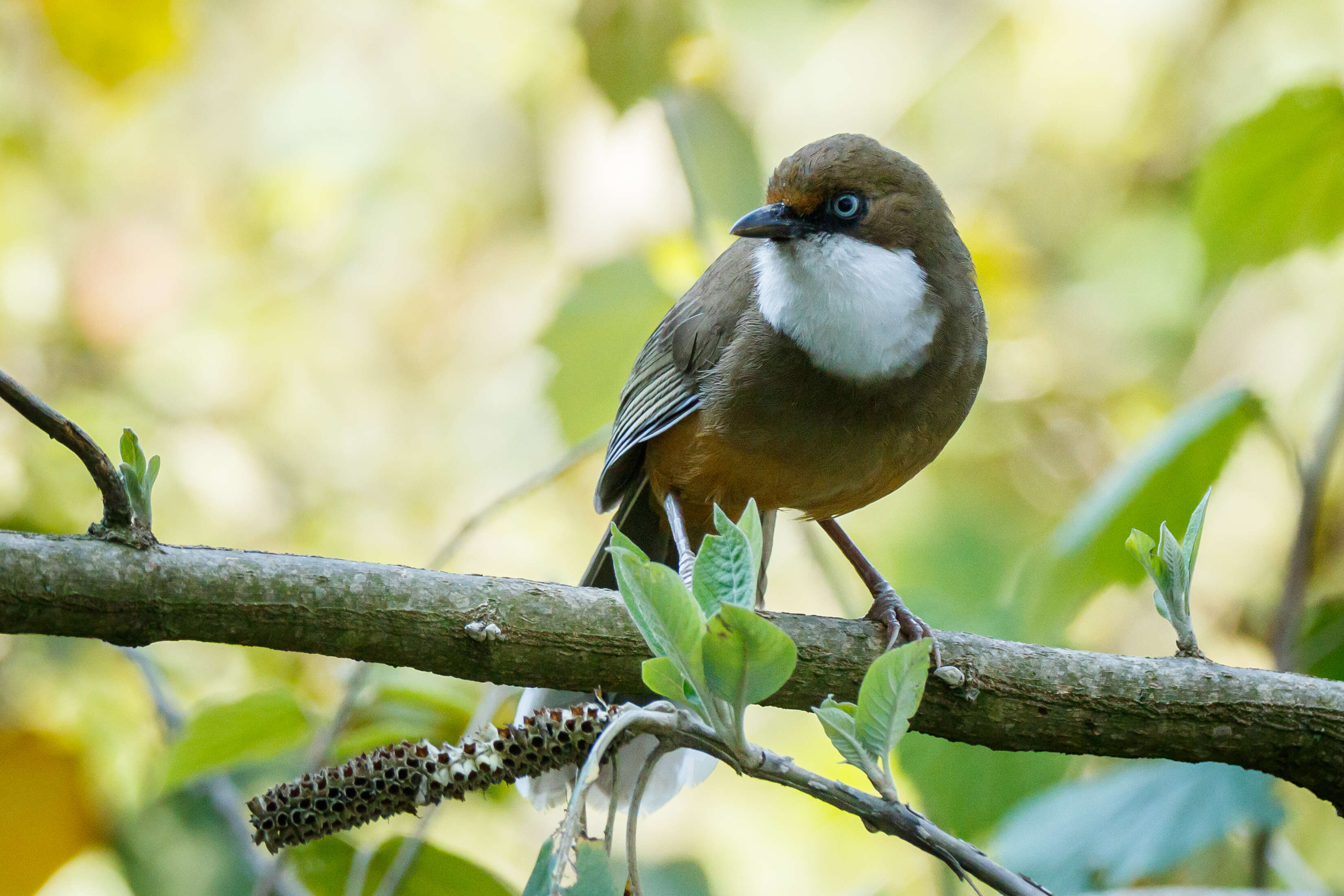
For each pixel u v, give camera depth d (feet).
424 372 52.85
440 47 55.21
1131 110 53.06
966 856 14.74
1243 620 42.55
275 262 53.72
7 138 49.98
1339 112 28.94
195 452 48.85
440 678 25.39
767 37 54.60
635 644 18.95
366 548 48.21
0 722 31.14
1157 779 25.07
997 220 49.96
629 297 32.65
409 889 22.38
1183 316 49.70
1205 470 26.99
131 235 50.19
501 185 54.13
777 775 14.87
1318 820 34.83
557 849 14.44
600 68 33.04
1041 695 19.86
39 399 17.10
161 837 28.30
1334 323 46.14
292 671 34.32
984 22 54.24
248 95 55.21
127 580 17.62
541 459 49.49
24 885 28.27
